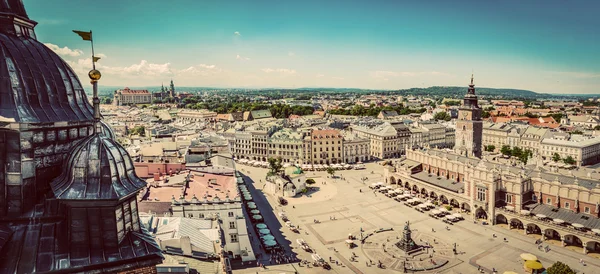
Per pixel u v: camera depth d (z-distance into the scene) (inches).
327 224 5644.7
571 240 4886.8
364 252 4680.1
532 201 5502.0
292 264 4325.8
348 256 4574.3
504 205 5565.9
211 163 6013.8
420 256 4507.9
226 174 5310.0
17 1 1343.5
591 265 4242.1
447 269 4217.5
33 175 1197.7
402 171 7549.2
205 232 2972.4
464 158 6850.4
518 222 5428.2
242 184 7121.1
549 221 4955.7
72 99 1430.9
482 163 5743.1
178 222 2901.1
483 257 4493.1
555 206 5216.5
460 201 6102.4
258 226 5187.0
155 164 5191.9
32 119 1187.9
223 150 7416.3
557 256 4485.7
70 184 1156.5
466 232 5260.8
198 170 5300.2
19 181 1163.3
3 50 1207.6
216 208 4138.8
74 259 1132.5
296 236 5182.1
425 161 7500.0
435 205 6250.0
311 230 5408.5
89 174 1168.2
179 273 1820.9
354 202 6717.5
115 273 1177.4
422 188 6983.3
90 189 1157.1
